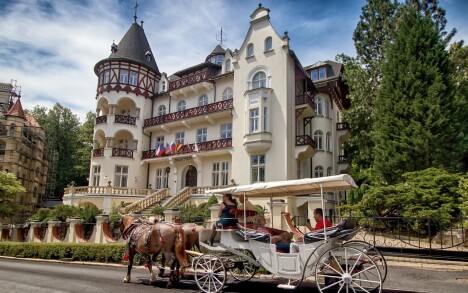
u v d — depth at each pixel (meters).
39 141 50.56
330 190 8.88
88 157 50.59
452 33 23.83
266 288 8.31
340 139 31.39
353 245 7.06
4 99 51.47
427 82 18.09
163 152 31.64
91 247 14.05
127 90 33.81
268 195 9.85
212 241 8.67
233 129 27.08
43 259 15.22
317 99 29.75
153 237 8.81
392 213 15.21
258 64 26.80
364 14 28.30
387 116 18.83
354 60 27.88
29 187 47.25
